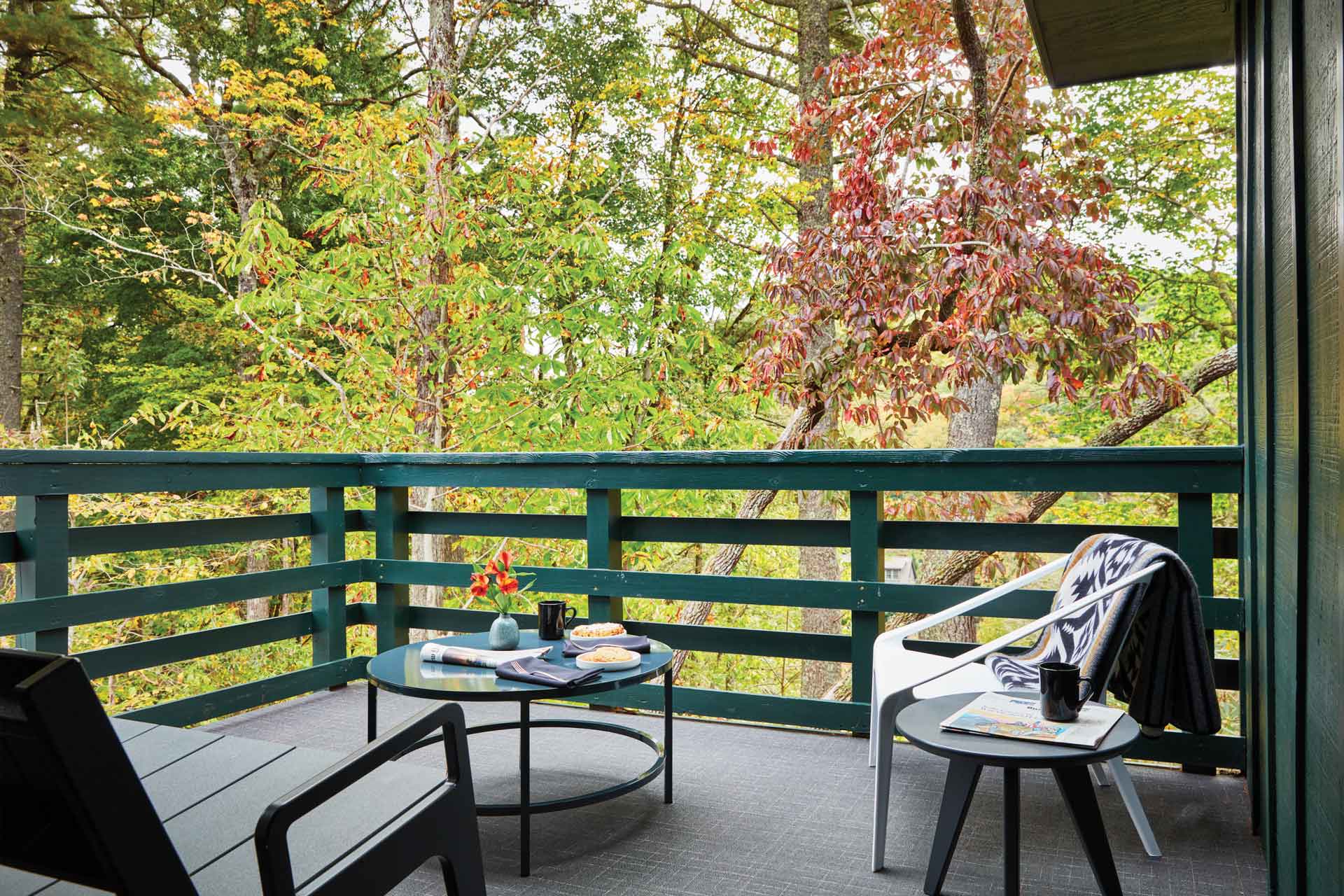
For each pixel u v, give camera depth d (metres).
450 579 3.89
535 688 2.23
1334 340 1.15
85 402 11.44
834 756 3.07
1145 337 5.90
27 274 10.99
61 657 0.92
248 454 3.46
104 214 9.90
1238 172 2.78
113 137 10.47
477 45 10.90
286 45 9.85
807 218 9.91
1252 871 2.19
